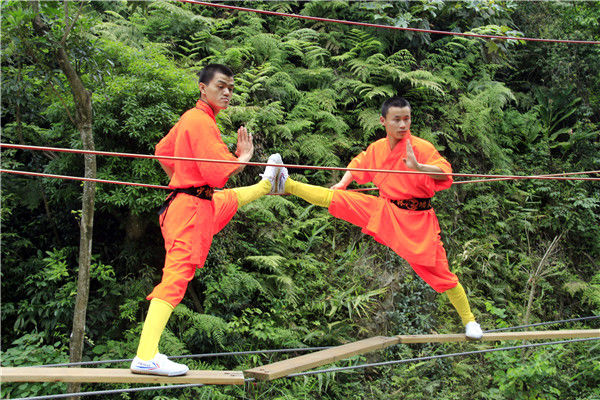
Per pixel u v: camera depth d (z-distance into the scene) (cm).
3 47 479
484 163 890
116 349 582
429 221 406
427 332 697
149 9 789
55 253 617
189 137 349
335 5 845
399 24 837
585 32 1009
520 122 956
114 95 573
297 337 651
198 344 612
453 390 681
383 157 412
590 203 891
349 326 671
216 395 583
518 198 897
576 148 981
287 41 819
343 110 836
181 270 338
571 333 470
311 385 626
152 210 616
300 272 700
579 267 908
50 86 519
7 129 638
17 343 567
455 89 892
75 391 507
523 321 768
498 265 815
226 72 360
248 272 681
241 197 386
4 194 637
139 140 570
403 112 397
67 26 451
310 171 777
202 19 765
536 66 1029
